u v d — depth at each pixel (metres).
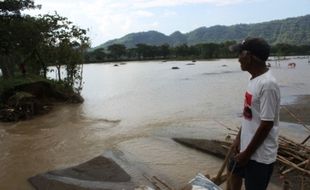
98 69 67.56
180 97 22.28
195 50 121.75
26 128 14.16
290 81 30.36
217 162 9.19
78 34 23.81
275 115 3.77
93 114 17.02
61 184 7.89
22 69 24.78
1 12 23.47
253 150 3.77
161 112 17.00
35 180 8.30
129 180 8.07
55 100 20.59
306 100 18.62
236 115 15.62
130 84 32.66
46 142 11.94
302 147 8.27
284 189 5.66
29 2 24.75
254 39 3.84
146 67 69.06
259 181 3.87
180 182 7.88
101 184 7.86
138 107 18.80
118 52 123.19
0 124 15.01
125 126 14.05
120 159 9.61
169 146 10.74
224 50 110.38
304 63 66.38
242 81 31.61
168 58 122.31
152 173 8.51
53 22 23.91
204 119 14.91
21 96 16.83
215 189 4.48
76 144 11.55
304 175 7.20
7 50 23.00
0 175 8.90
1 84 19.53
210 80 33.78
